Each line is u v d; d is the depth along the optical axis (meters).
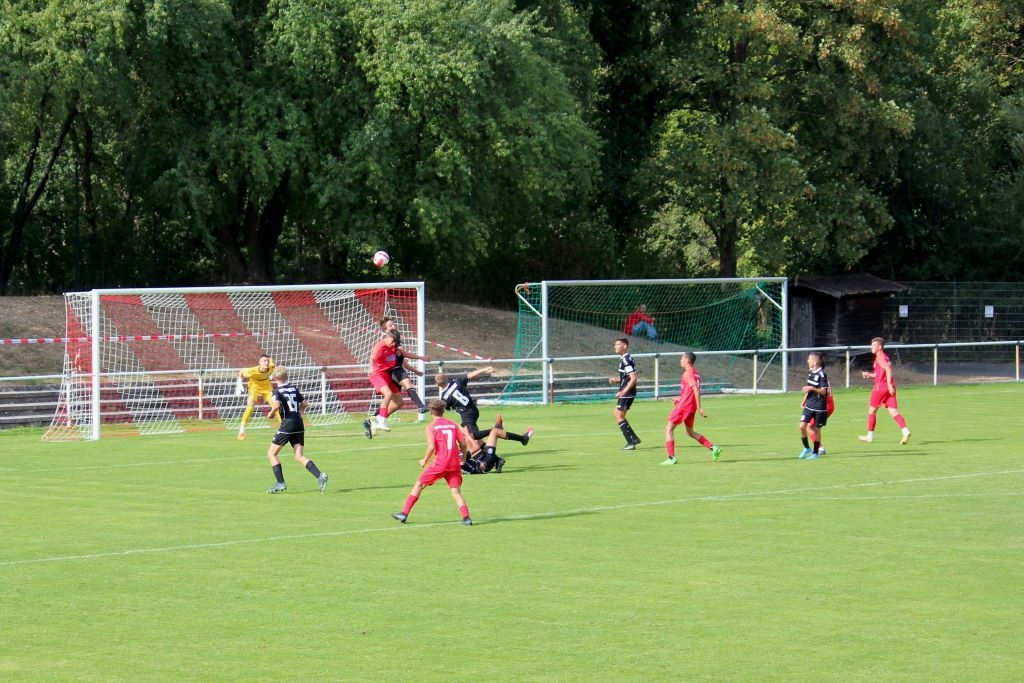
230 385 49.03
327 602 17.61
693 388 32.31
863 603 17.30
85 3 53.06
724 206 72.88
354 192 58.69
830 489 28.03
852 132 77.12
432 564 20.06
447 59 56.19
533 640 15.52
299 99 58.72
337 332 59.50
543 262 78.12
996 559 20.22
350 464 33.03
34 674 14.20
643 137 80.94
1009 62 97.81
